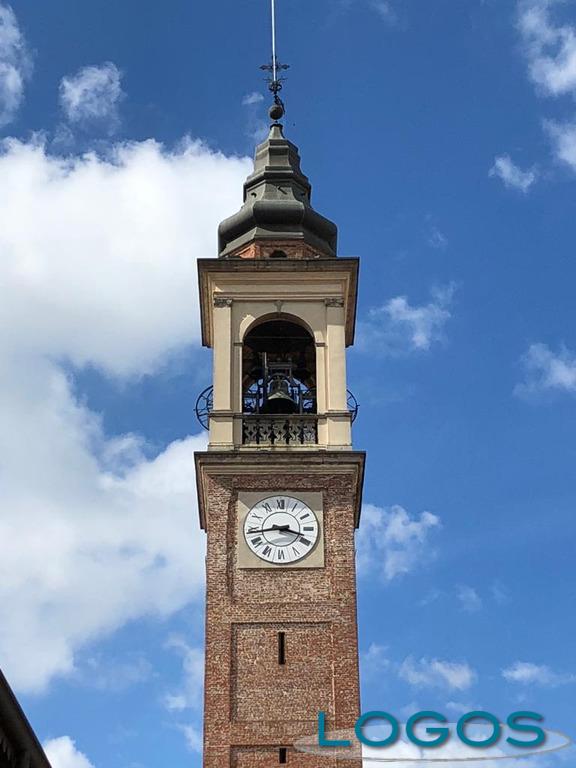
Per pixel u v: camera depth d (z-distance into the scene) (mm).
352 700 58438
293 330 68625
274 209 70062
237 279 67500
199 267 67250
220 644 59719
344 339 66500
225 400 64875
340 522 62281
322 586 61000
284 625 60188
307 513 62469
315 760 57375
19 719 49156
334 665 59281
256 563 61438
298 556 61594
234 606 60500
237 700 58625
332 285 67562
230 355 66000
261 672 59219
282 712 58406
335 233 71375
